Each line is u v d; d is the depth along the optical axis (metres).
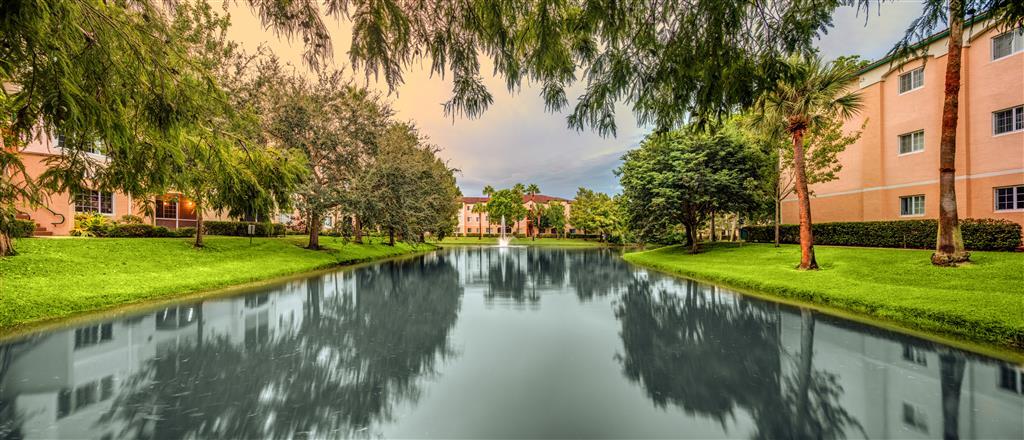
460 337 5.23
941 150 8.56
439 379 3.68
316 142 16.03
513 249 35.28
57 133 3.39
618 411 2.99
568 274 13.69
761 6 2.88
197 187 5.56
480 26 2.94
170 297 8.02
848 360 4.12
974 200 12.05
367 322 6.11
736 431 2.65
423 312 6.96
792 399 3.17
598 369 3.96
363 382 3.61
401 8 2.82
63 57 2.89
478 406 3.08
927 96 13.49
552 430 2.68
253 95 14.66
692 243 18.53
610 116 3.79
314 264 14.30
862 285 7.66
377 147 18.47
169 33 4.01
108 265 9.52
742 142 16.62
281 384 3.53
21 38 2.78
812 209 18.48
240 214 5.83
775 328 5.61
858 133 14.77
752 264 12.95
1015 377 3.57
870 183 15.46
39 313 5.89
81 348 4.52
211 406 3.05
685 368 3.96
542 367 4.03
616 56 3.37
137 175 4.32
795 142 10.83
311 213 16.86
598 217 44.50
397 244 32.53
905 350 4.45
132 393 3.29
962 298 5.88
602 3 2.85
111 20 3.29
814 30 2.95
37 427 2.67
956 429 2.63
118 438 2.54
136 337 5.03
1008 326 4.59
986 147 11.84
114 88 3.50
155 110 3.75
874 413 2.89
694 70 3.21
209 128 4.88
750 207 17.91
